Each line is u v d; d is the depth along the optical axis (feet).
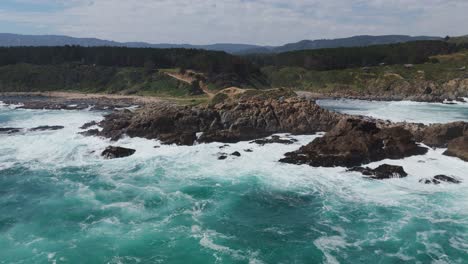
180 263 82.17
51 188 126.41
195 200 115.24
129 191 122.62
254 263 82.12
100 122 226.79
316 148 151.33
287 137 185.68
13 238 93.09
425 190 119.85
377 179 128.47
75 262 82.43
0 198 117.91
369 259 83.10
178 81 412.77
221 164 148.46
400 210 106.32
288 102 210.38
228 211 107.86
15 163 154.10
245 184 127.75
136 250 87.30
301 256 84.79
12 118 262.06
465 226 96.63
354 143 146.72
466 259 82.58
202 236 93.66
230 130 192.44
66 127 221.87
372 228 96.63
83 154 164.55
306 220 102.12
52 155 164.66
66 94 413.59
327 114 202.90
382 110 310.65
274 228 98.07
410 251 85.81
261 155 158.71
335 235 93.91
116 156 160.15
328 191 120.78
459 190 119.34
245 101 215.51
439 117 262.88
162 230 96.58
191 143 176.45
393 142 152.76
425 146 164.04
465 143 150.51
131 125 192.75
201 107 210.38
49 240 92.07
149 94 399.03
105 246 88.94
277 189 123.24
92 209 109.19
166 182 130.52
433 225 97.40
